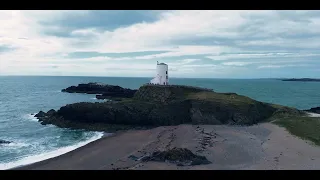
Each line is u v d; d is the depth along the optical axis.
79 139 48.47
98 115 57.84
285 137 46.97
